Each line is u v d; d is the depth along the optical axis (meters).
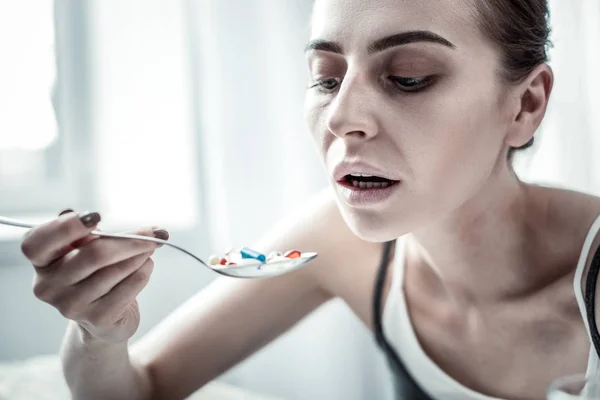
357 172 0.75
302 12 1.79
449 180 0.77
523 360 0.89
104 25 1.78
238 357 1.04
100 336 0.79
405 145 0.74
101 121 1.79
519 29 0.79
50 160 1.80
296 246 1.07
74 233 0.66
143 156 1.82
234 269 0.70
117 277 0.68
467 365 0.92
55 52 1.77
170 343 1.00
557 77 1.81
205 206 1.83
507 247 0.88
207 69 1.78
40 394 1.09
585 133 1.81
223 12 1.77
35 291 0.69
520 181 0.92
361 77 0.75
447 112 0.75
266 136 1.79
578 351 0.86
